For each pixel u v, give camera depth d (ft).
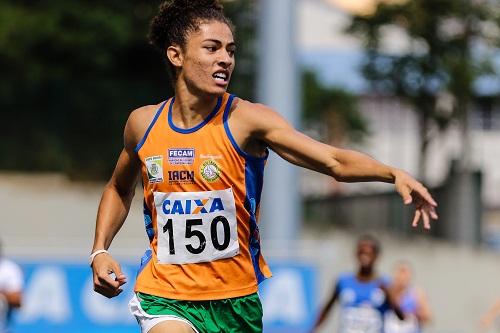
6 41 221.46
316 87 317.83
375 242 99.45
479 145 375.04
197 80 40.81
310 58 371.35
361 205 240.94
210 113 41.19
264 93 128.16
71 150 219.00
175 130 41.34
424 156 250.98
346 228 233.96
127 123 42.57
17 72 220.02
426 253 211.20
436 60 237.66
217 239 41.65
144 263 43.37
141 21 237.45
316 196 260.62
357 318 98.32
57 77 223.30
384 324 98.78
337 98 318.86
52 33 228.02
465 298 199.21
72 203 209.05
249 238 42.29
